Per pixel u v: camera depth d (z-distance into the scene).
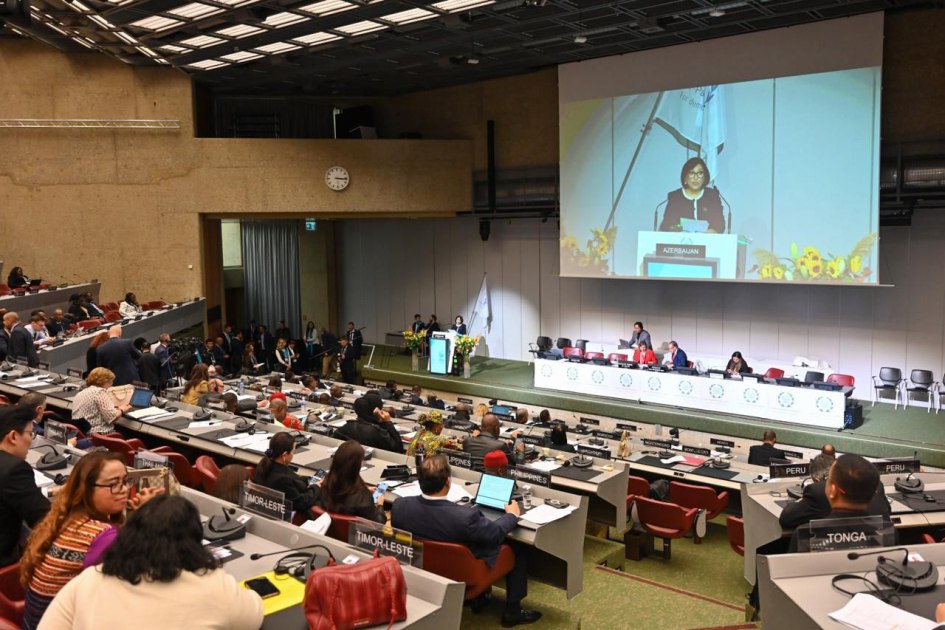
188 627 2.59
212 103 23.02
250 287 28.03
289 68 19.33
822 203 15.34
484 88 21.69
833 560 3.85
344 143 20.81
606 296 20.88
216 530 4.41
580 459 8.17
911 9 15.02
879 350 16.61
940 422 14.74
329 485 5.54
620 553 7.57
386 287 26.38
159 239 19.98
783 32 15.52
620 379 17.06
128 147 19.72
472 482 6.59
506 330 23.16
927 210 15.80
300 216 21.36
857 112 14.79
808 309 17.52
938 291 15.80
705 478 8.50
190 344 16.83
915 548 3.96
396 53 17.80
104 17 14.23
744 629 5.58
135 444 7.70
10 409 4.17
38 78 19.28
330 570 3.40
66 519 3.40
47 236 19.50
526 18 14.79
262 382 13.87
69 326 14.12
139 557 2.61
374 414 8.03
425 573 3.79
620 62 17.92
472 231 23.73
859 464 4.05
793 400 14.70
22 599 3.87
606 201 18.41
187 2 13.38
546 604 6.04
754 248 16.27
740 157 16.28
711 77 16.55
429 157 21.56
